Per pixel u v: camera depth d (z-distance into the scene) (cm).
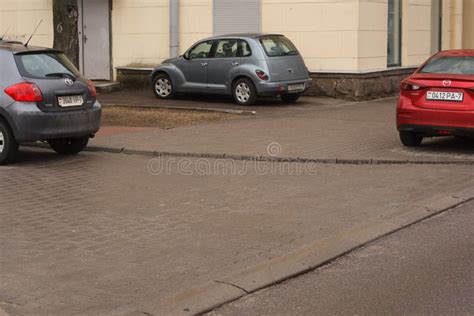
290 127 1343
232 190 850
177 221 709
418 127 1078
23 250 610
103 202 789
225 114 1541
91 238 648
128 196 819
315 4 1844
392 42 2003
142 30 2052
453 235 670
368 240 650
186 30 2005
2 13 2183
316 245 627
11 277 540
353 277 555
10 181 906
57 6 1555
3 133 1002
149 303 491
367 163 1018
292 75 1694
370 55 1859
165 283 530
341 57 1827
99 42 2098
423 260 596
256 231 673
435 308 491
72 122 1023
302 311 487
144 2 2041
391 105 1722
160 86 1838
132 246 623
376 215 734
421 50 2127
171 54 2003
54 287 520
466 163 1013
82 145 1102
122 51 2080
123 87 2067
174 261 582
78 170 978
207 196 818
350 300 507
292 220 713
